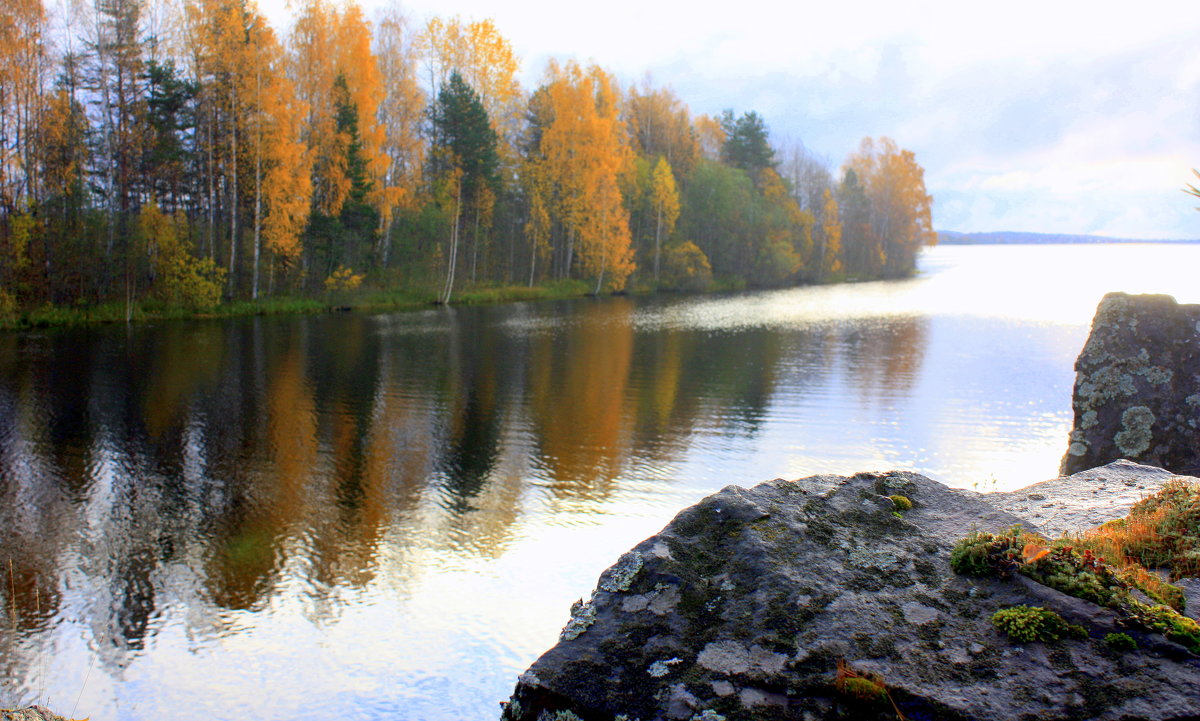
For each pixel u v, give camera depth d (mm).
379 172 42844
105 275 32562
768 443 14859
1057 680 1771
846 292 59000
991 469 13211
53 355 23844
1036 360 24812
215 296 34812
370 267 44750
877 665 1853
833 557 2238
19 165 30297
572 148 53719
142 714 6605
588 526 10656
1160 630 1865
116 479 12531
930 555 2246
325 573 9211
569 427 16078
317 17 41031
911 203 89625
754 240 67812
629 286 57750
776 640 1970
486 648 7535
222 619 8148
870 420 16734
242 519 10883
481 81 51562
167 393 18906
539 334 31625
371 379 21188
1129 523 2742
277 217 35688
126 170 34344
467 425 16203
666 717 1835
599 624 2117
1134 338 5441
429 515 11047
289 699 6746
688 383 21031
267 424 16094
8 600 8562
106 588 8852
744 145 78062
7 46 29656
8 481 12375
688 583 2189
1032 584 2055
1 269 29547
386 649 7523
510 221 53750
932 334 31688
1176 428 5195
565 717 1910
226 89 36281
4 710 4293
